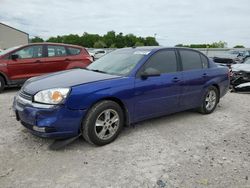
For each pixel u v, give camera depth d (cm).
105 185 310
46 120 370
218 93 642
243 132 505
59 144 393
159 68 499
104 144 419
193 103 573
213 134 488
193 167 358
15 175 325
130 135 466
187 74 545
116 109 427
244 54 1772
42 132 374
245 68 960
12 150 391
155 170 347
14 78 841
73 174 332
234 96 888
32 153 384
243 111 669
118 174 335
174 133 485
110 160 371
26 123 394
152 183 317
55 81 417
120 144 426
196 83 564
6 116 552
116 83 427
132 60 487
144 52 501
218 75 625
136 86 449
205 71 593
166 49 527
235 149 422
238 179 332
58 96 373
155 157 384
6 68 822
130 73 454
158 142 439
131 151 401
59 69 917
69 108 378
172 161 373
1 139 429
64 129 379
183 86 534
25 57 858
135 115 459
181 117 590
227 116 612
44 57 889
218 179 330
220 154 401
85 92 390
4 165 348
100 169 346
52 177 323
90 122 398
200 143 442
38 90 388
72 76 445
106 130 420
